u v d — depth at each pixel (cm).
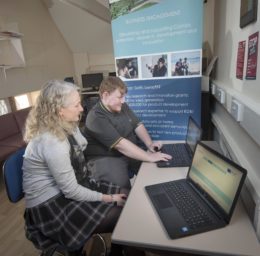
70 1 379
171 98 227
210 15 284
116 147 170
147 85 231
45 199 128
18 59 401
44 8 538
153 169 150
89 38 620
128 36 223
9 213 239
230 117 170
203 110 245
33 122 129
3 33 348
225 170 102
